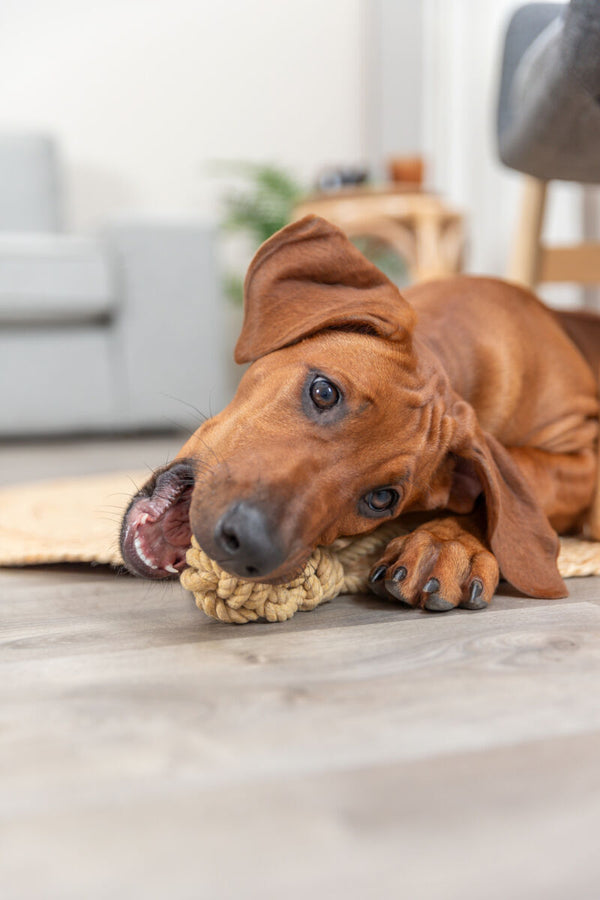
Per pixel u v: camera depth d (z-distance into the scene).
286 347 1.37
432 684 1.00
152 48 5.43
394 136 5.53
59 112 5.30
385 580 1.33
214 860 0.64
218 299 4.32
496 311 1.77
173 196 5.55
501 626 1.23
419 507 1.45
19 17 5.18
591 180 2.02
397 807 0.72
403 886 0.61
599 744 0.84
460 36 4.91
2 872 0.62
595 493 1.81
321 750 0.82
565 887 0.61
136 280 4.18
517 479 1.45
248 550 1.09
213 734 0.85
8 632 1.26
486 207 4.80
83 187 5.38
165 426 4.34
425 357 1.45
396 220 3.60
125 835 0.67
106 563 1.72
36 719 0.89
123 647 1.16
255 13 5.59
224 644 1.16
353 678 1.02
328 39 5.74
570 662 1.08
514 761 0.80
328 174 3.95
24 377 4.10
